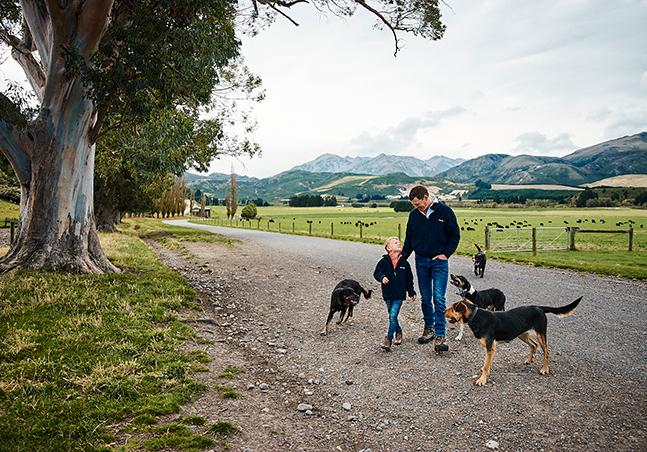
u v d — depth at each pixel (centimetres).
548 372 583
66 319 730
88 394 482
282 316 907
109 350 609
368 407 491
